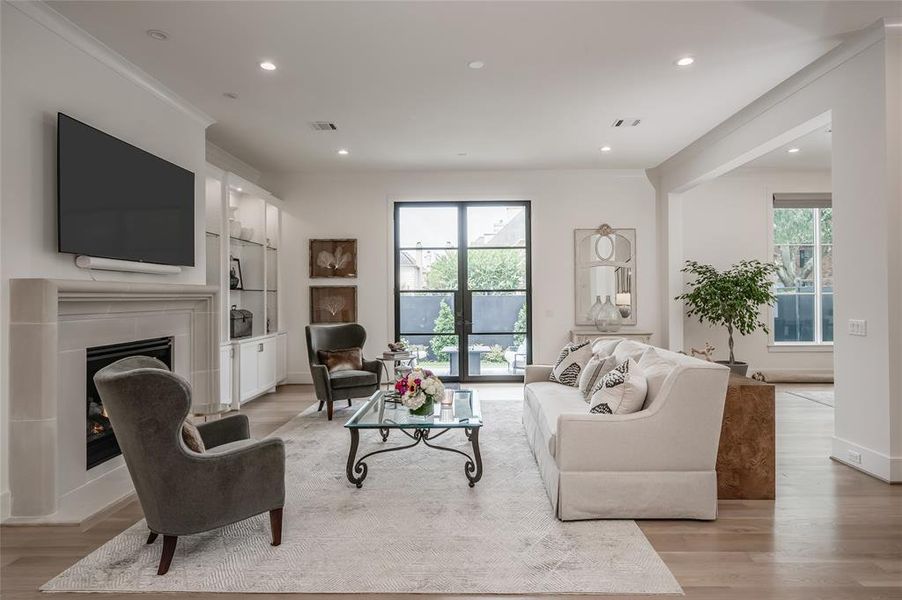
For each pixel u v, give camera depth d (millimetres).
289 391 6430
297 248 6938
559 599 2021
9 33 2646
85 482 3098
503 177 6949
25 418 2648
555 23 3098
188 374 4230
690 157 6102
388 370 6844
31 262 2775
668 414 2713
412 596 2041
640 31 3203
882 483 3246
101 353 3250
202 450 2402
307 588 2092
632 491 2707
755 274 6387
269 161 6305
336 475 3438
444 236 7117
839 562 2295
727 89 4117
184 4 2842
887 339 3244
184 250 4137
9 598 2033
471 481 3223
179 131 4246
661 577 2164
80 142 3020
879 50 3244
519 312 7141
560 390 4176
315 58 3527
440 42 3318
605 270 6977
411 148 5746
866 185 3381
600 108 4531
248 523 2699
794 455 3834
